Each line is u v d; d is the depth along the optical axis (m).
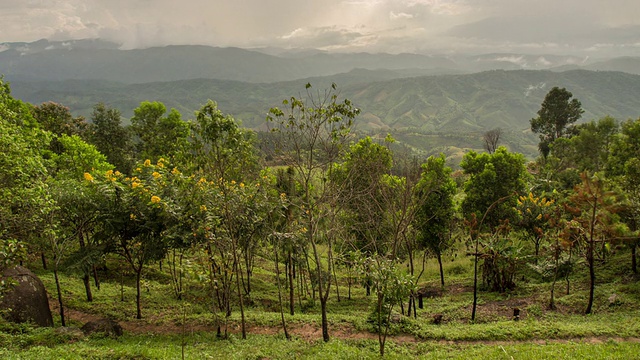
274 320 17.45
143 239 16.22
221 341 14.37
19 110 30.73
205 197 14.95
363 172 17.92
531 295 21.55
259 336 15.23
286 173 18.31
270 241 17.25
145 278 24.08
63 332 13.02
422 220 25.31
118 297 19.55
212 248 15.77
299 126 13.45
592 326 15.08
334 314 20.05
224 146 14.41
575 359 11.52
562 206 23.14
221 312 18.83
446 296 24.78
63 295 18.53
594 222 17.80
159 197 14.95
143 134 44.97
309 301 23.52
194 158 16.66
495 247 22.39
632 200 20.47
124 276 23.91
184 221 14.92
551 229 24.89
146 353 11.66
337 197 14.55
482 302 21.72
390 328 15.83
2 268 12.14
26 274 14.51
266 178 16.75
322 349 13.50
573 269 23.28
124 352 11.64
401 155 20.08
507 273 23.42
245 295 23.20
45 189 14.56
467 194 29.67
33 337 12.27
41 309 14.31
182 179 15.54
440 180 24.78
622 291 19.30
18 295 13.66
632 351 11.99
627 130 30.98
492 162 28.53
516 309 17.61
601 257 24.61
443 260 34.50
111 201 15.77
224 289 17.61
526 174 30.14
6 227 12.66
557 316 17.86
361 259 12.86
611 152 33.06
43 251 16.30
